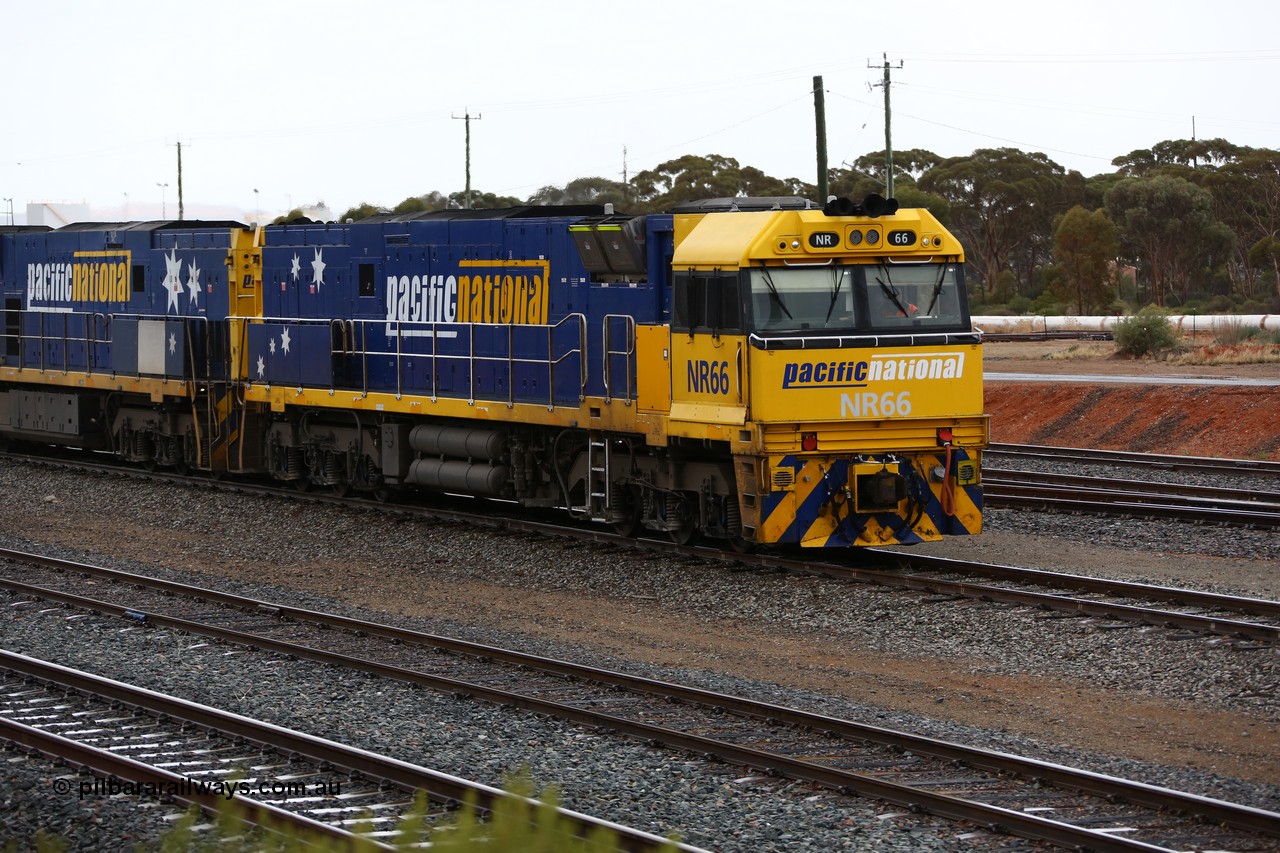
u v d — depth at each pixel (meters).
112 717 15.84
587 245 25.38
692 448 24.30
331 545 27.45
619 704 16.16
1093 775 12.77
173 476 36.12
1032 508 29.50
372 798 13.06
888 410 22.69
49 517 31.52
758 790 13.17
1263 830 11.72
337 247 32.03
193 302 35.81
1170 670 17.27
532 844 8.02
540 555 25.44
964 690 17.03
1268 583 22.25
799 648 19.19
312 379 32.16
